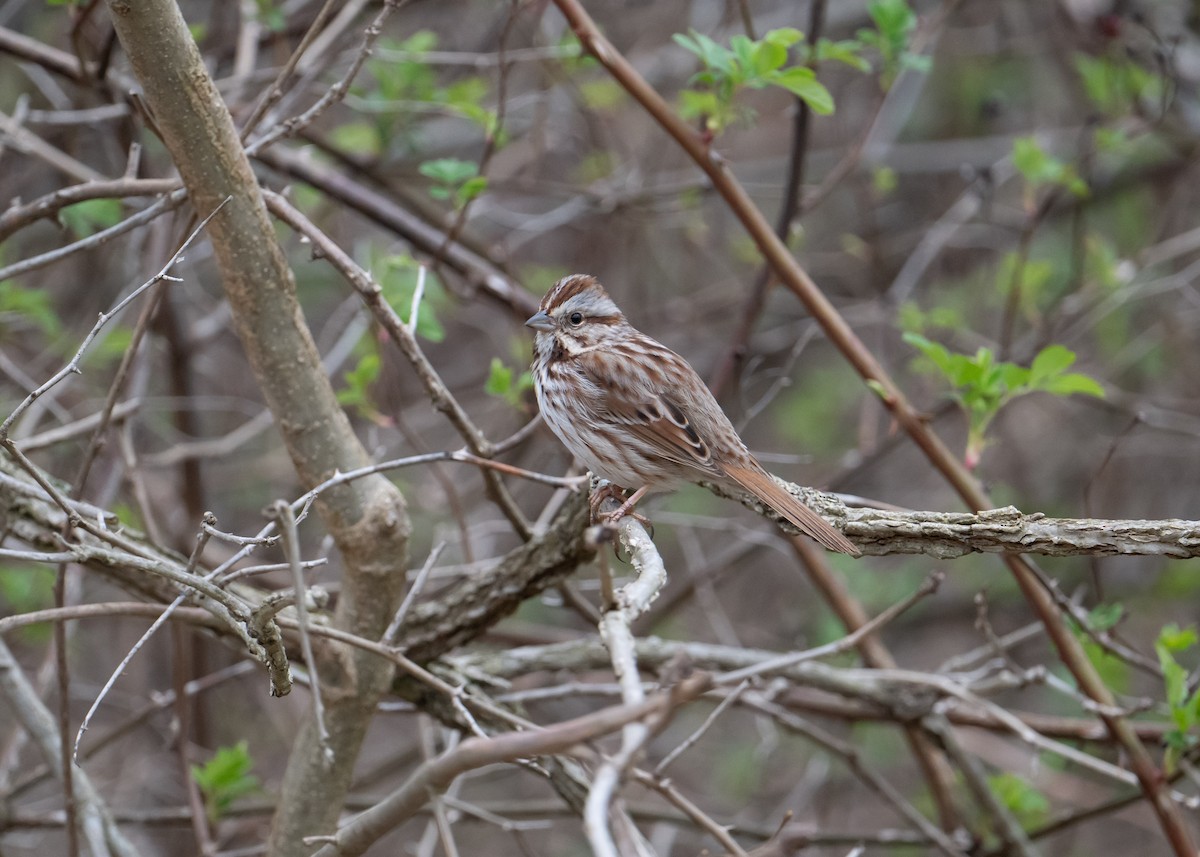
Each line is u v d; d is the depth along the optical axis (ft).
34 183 44.78
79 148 43.37
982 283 51.55
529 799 52.29
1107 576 52.42
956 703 33.12
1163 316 50.06
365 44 23.44
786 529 24.47
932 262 55.83
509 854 50.88
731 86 27.40
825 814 45.93
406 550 23.98
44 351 40.16
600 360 28.78
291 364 22.80
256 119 23.75
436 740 37.45
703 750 53.16
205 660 42.16
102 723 47.62
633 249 53.47
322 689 24.49
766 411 59.77
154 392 47.75
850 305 53.93
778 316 60.03
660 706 12.80
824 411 54.65
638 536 21.85
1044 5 55.77
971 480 27.07
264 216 22.07
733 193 28.22
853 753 32.53
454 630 26.18
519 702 29.25
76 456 41.52
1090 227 55.36
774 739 37.99
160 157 42.11
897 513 23.06
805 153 34.01
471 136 50.70
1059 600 27.73
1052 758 34.47
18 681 28.02
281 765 49.70
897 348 55.01
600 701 47.24
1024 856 32.35
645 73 52.42
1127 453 53.93
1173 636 28.48
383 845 50.57
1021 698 51.47
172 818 32.60
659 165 51.60
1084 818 33.71
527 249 57.16
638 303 52.16
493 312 56.95
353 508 23.43
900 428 28.25
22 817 31.09
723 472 26.86
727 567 42.68
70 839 25.17
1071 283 42.80
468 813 33.01
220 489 49.70
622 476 28.94
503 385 29.73
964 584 53.16
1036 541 21.53
